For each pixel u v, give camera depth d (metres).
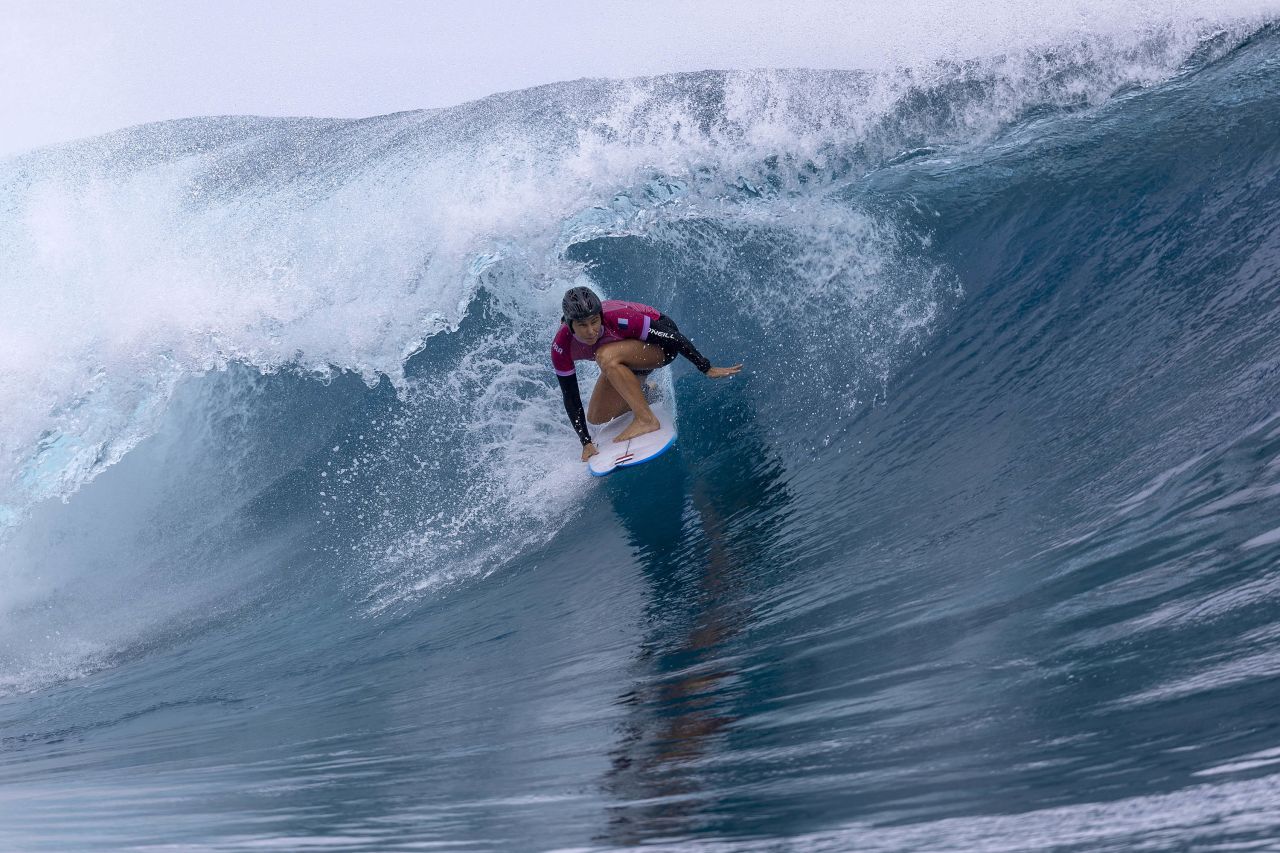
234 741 13.96
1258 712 6.07
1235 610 8.12
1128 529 11.30
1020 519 13.20
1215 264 18.73
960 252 23.53
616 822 6.84
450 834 7.02
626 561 18.11
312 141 37.62
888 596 12.52
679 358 24.28
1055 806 5.45
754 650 12.25
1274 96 23.92
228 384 26.48
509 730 11.37
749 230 26.16
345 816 7.94
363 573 21.58
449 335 26.11
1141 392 15.57
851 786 6.71
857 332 22.69
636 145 29.52
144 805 9.41
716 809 6.75
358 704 14.97
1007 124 27.23
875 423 19.39
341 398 25.62
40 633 23.30
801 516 17.17
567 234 27.56
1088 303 19.77
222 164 36.03
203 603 22.72
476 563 20.36
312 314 27.22
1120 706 7.00
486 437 23.84
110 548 25.06
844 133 28.19
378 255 28.12
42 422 26.44
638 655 13.76
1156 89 26.86
